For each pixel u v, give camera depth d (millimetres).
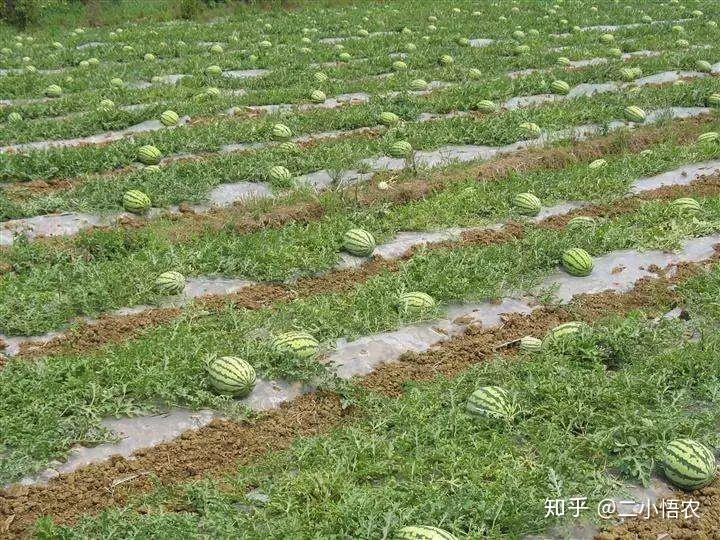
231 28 32906
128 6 37125
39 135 18562
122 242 12930
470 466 7742
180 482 7977
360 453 8000
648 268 12508
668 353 9578
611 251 13070
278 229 13727
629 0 39812
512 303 11586
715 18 35375
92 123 19156
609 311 11328
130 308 11305
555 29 32375
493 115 19938
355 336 10328
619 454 8031
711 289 11367
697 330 10562
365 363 9961
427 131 18453
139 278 11625
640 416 8344
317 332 10320
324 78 23906
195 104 20828
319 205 14453
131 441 8539
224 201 15227
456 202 14594
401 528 6844
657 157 16875
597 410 8633
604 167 16219
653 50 28188
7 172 15641
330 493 7445
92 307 11094
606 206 14914
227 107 21031
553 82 22516
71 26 34656
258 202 14430
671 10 36688
